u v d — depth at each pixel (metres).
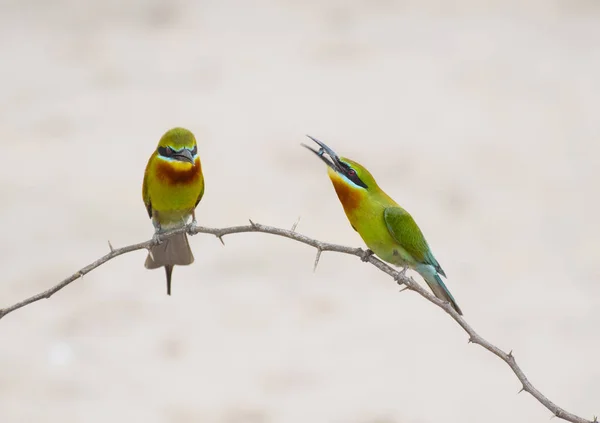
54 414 12.29
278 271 16.05
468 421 12.28
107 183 19.09
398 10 29.70
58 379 13.12
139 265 16.28
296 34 27.75
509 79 24.34
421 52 26.34
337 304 15.14
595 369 13.40
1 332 14.27
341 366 13.55
